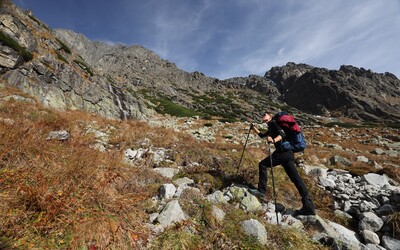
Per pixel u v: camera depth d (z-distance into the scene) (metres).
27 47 22.44
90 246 2.73
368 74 150.38
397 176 7.03
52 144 5.68
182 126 27.05
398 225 4.11
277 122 4.91
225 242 3.23
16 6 28.16
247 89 164.12
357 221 4.74
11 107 11.14
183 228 3.39
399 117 96.44
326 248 3.49
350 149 18.05
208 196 4.66
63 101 21.75
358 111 107.19
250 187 5.57
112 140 9.54
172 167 6.87
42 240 2.71
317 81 137.25
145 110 36.03
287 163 4.77
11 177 3.62
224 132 23.77
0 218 2.81
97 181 4.05
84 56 138.12
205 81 162.50
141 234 3.10
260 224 3.51
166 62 178.50
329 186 6.07
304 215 4.39
